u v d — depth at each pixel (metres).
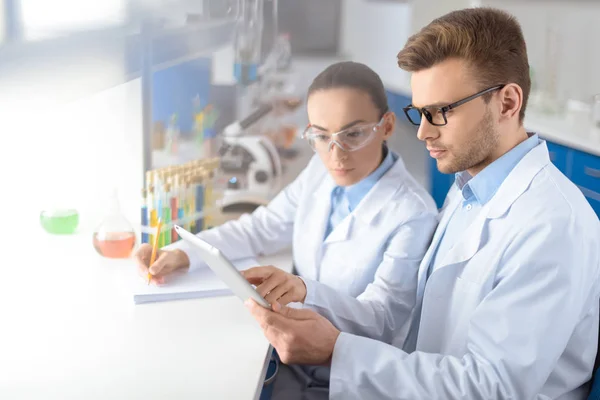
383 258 1.68
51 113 1.95
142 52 1.93
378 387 1.25
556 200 1.27
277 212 1.97
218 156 2.51
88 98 2.00
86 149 2.04
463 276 1.36
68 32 1.34
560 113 4.29
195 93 2.38
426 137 1.30
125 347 1.31
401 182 1.74
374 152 1.71
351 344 1.30
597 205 3.27
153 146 2.16
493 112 1.29
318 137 1.69
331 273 1.75
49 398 1.11
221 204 2.16
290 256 1.92
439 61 1.25
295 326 1.30
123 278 1.64
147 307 1.51
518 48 1.28
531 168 1.33
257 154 2.60
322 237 1.80
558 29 4.57
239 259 1.88
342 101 1.63
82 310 1.48
